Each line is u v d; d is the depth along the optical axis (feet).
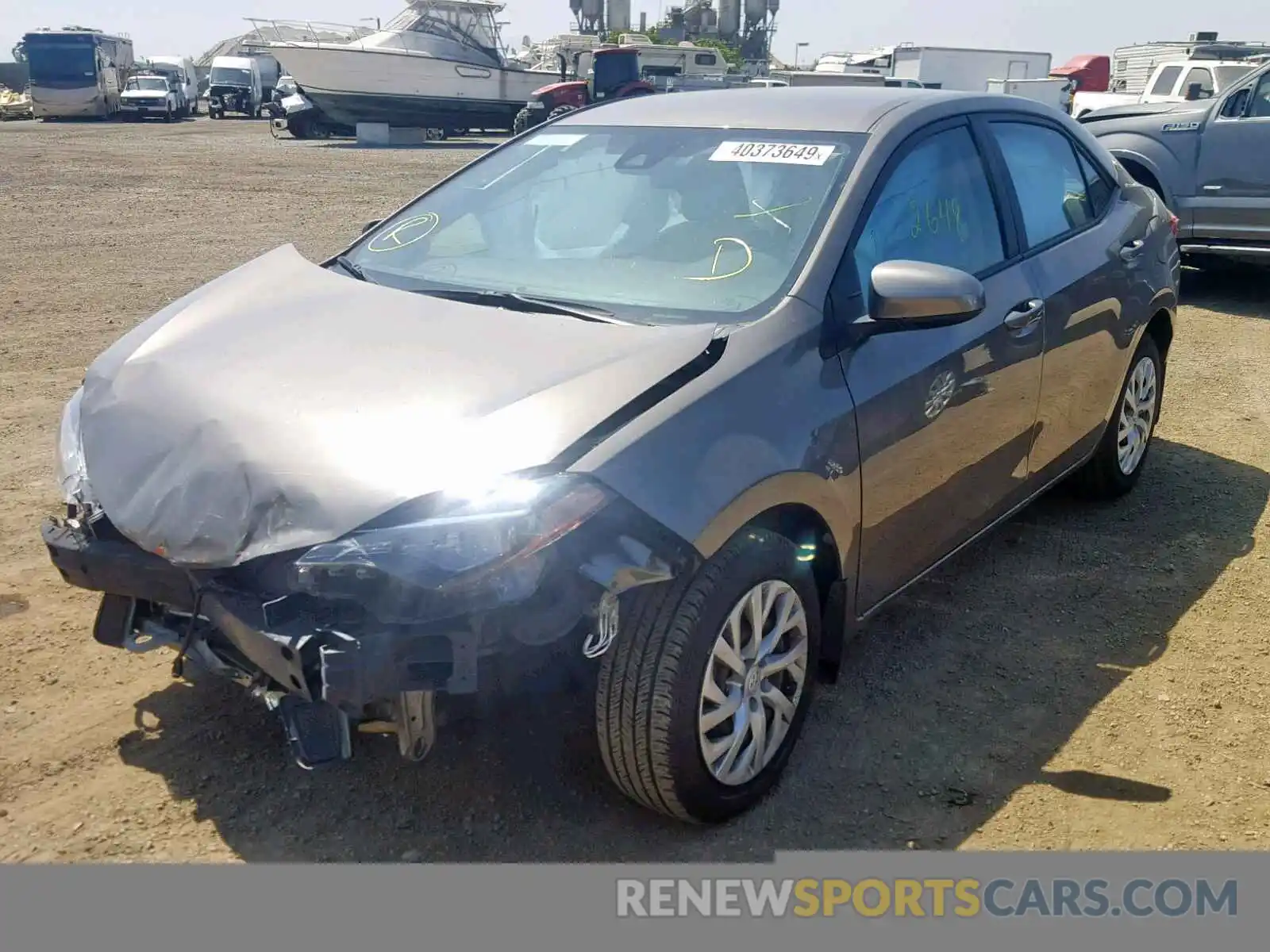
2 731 10.71
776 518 9.60
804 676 10.21
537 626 8.13
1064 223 14.39
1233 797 10.16
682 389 9.13
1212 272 36.09
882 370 10.54
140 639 9.68
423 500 8.11
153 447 9.43
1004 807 10.00
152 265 34.47
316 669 8.02
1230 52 74.64
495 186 13.35
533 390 8.96
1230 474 18.13
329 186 57.82
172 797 9.91
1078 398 14.38
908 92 13.26
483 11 105.81
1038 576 14.47
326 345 10.04
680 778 9.00
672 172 12.19
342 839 9.48
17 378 22.07
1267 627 13.21
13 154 73.56
